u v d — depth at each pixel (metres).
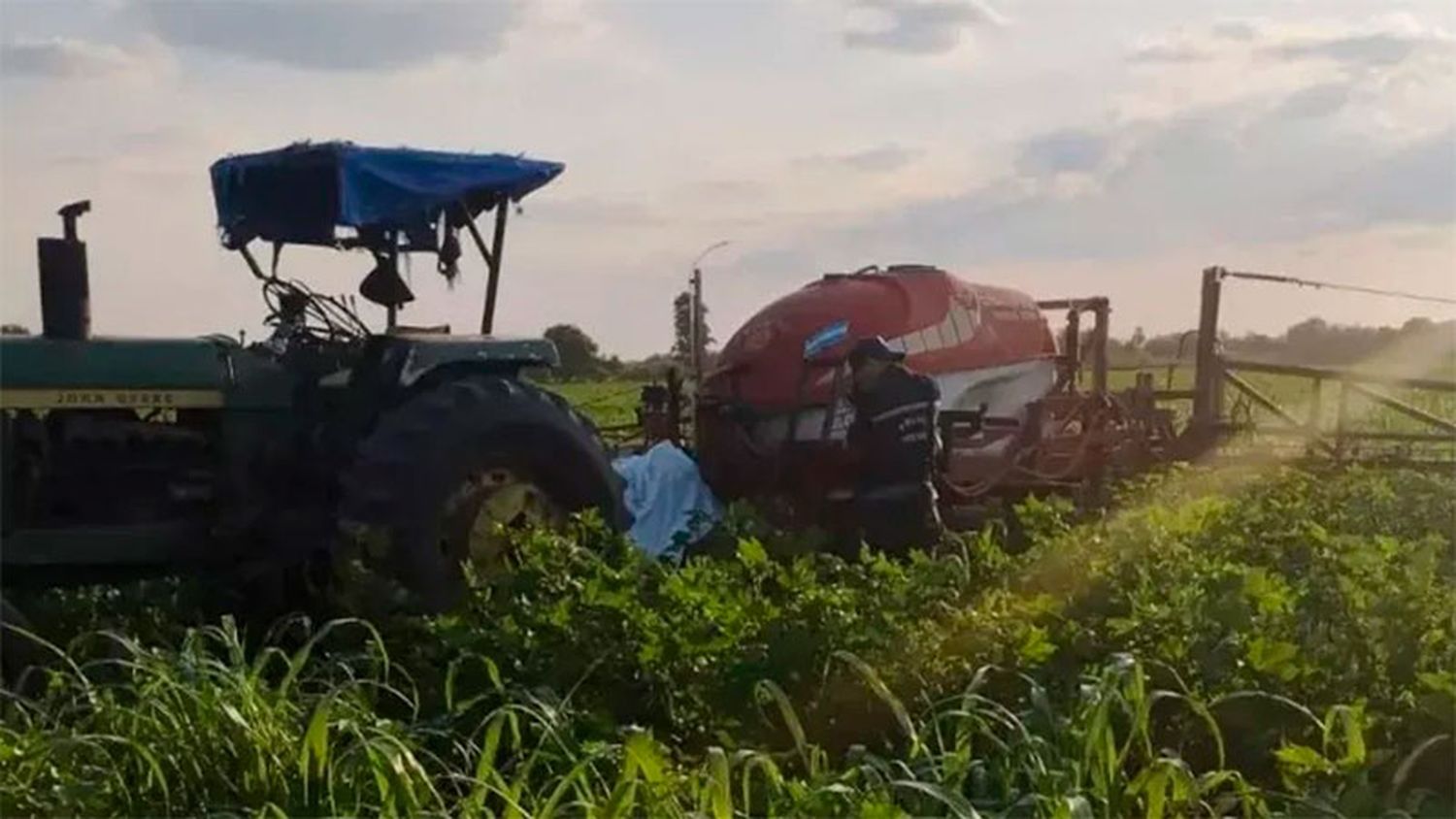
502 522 7.96
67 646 6.72
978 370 13.63
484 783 4.43
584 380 22.95
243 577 7.90
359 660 5.91
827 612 5.99
